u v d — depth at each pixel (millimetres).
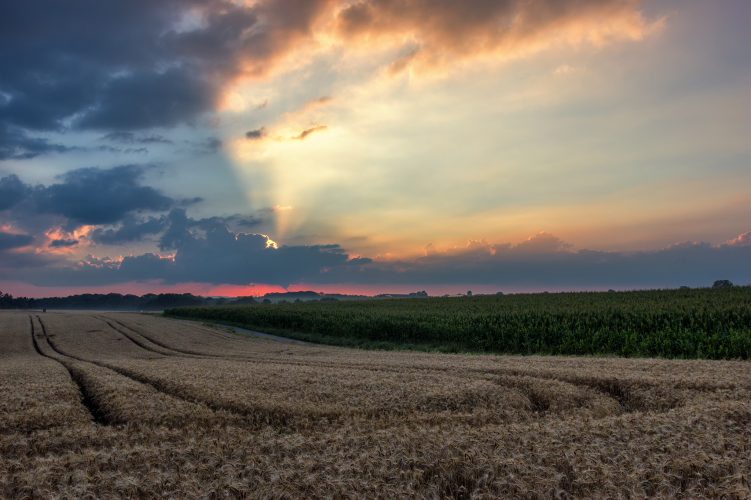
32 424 12641
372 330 44781
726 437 9086
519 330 35469
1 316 86438
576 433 9492
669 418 10586
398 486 7129
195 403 14461
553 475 7297
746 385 15047
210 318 80250
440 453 8414
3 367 25562
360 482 7176
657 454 8023
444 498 7000
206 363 26250
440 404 14117
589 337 32875
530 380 16734
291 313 60875
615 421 10562
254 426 12445
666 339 29406
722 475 7242
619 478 7121
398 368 22062
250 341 48781
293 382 17234
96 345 45688
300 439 9719
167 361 28516
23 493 7352
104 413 14352
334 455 8531
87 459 8922
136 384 17734
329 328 50625
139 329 61719
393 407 13750
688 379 16062
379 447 8875
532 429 10180
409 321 43500
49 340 50031
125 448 10008
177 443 10188
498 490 6996
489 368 20562
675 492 6723
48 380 19562
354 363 24672
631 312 35719
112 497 7039
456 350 37031
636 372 18438
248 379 18078
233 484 7246
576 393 15141
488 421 12516
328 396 15039
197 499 6914
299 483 7270
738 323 30797
